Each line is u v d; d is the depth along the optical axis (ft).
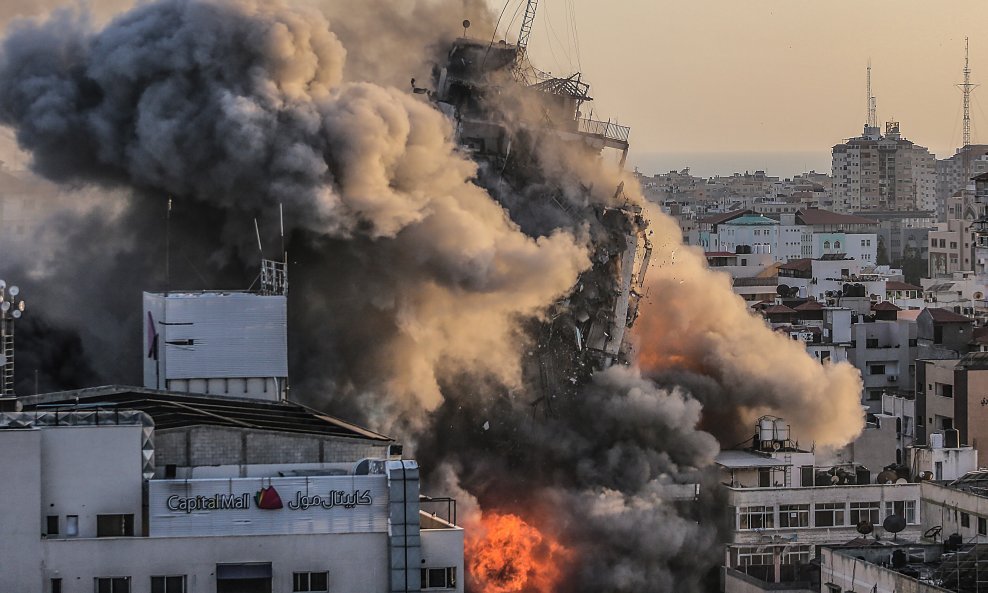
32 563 629.10
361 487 650.02
